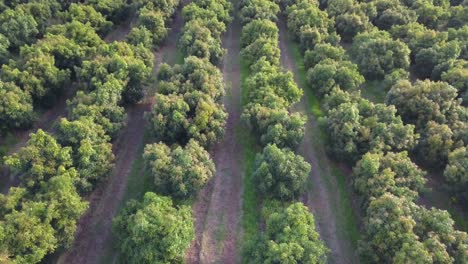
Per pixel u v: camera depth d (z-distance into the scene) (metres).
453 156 62.91
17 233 49.56
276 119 68.50
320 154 73.81
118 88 72.62
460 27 100.00
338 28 101.62
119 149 73.88
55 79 78.06
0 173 68.31
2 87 72.56
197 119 67.56
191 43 89.81
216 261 57.38
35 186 57.31
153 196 55.97
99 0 101.94
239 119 80.62
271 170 61.78
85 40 87.38
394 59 86.56
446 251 50.16
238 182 68.62
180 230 52.69
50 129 78.19
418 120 71.38
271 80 77.69
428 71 88.12
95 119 67.00
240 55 97.75
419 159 70.06
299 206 54.97
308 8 99.56
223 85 78.69
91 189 62.53
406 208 53.56
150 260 50.28
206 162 63.16
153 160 61.25
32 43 93.00
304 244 50.44
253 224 62.16
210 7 102.19
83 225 61.56
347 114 67.00
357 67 87.12
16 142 74.62
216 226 61.75
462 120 70.50
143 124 79.44
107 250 58.72
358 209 64.56
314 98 86.44
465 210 64.62
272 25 93.00
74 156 61.09
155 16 96.06
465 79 77.19
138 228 50.44
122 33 106.50
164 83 75.00
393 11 100.44
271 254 49.75
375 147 64.50
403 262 48.84
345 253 59.06
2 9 98.81
